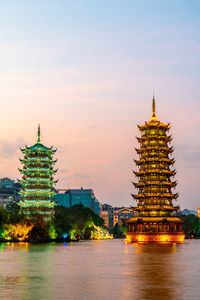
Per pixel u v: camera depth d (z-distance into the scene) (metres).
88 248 121.19
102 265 64.12
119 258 78.94
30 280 46.28
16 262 69.12
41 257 80.88
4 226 169.25
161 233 170.12
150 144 183.62
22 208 198.38
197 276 49.91
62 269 57.94
